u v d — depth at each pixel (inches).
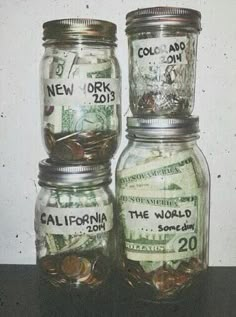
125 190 23.6
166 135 22.5
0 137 28.9
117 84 24.1
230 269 29.1
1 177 29.5
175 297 23.4
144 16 22.3
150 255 23.0
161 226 22.7
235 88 27.8
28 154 29.1
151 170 23.0
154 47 22.8
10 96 28.4
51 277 24.5
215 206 29.1
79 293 24.2
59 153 23.1
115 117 24.1
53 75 23.4
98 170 23.5
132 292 24.4
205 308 23.3
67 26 21.9
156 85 23.2
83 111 22.5
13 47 27.9
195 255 23.9
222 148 28.5
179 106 23.8
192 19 22.6
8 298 24.9
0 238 30.1
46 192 25.1
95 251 24.3
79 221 23.5
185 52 23.3
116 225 25.2
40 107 27.2
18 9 27.5
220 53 27.5
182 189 23.2
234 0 27.0
